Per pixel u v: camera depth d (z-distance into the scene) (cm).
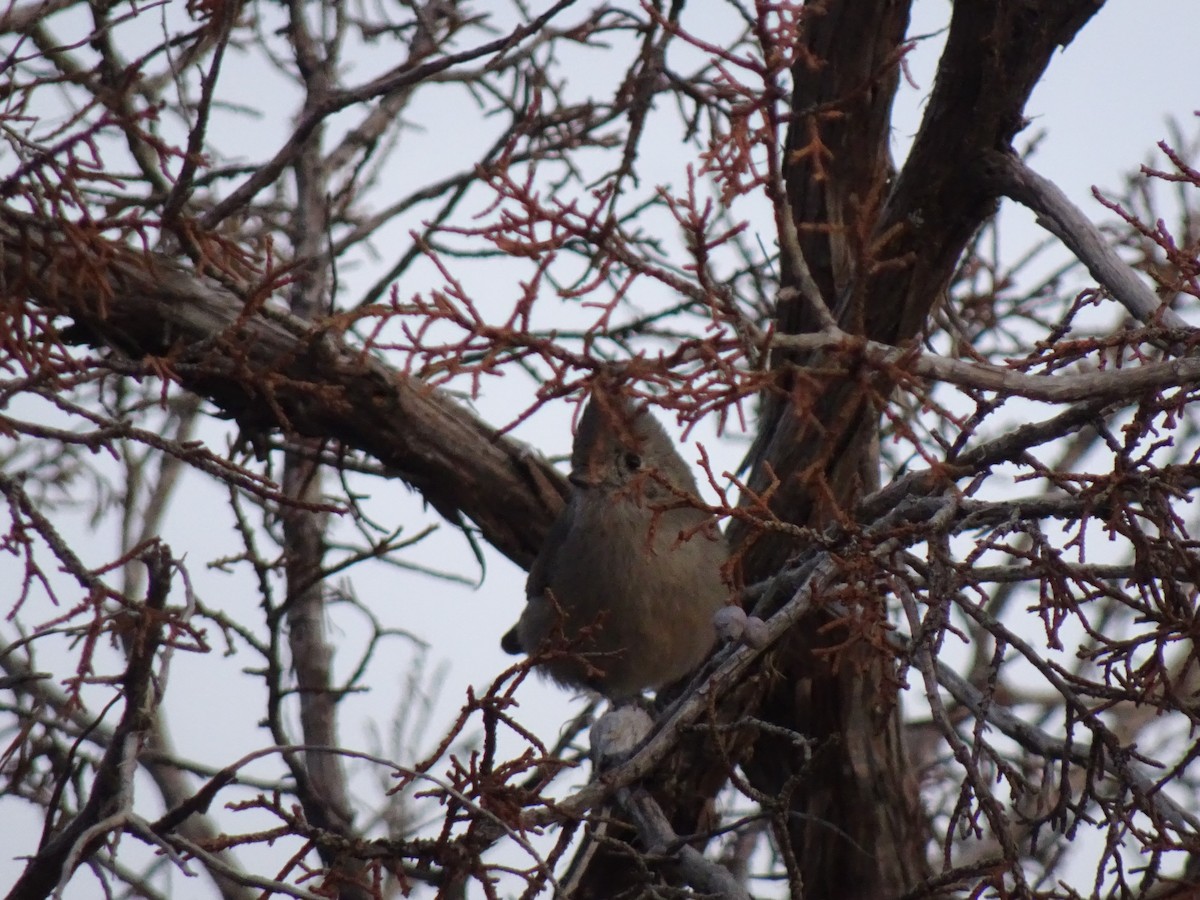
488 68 1069
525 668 751
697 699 826
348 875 739
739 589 773
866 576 719
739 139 728
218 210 970
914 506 786
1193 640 693
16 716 1112
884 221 1144
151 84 1222
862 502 908
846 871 1290
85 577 783
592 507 1248
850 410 712
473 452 1256
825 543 723
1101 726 731
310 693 1266
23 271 811
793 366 691
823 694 1273
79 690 790
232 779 755
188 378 1106
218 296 1112
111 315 1087
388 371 1198
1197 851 709
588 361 675
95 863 838
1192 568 695
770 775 1328
